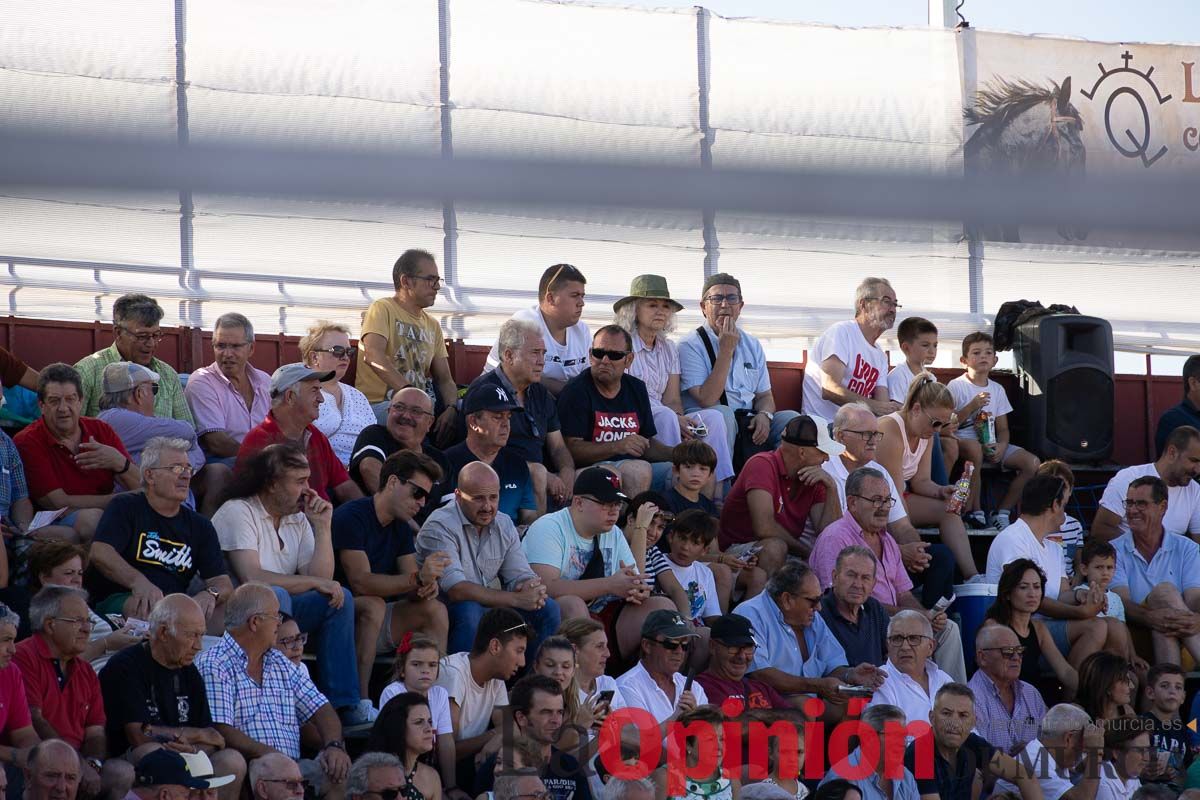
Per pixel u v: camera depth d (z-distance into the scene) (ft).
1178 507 82.48
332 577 57.82
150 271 73.97
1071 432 90.48
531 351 71.97
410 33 80.02
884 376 88.02
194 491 66.39
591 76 83.05
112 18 73.20
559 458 73.36
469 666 55.31
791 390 91.45
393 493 59.06
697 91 84.43
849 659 64.39
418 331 78.13
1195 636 76.79
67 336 76.84
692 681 59.31
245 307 78.74
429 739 49.70
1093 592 73.20
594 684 56.54
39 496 60.85
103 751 47.50
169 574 54.75
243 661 50.93
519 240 84.02
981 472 89.76
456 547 60.13
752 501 72.43
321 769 50.16
